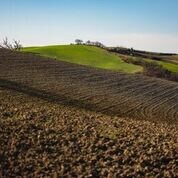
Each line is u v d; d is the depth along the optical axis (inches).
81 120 829.8
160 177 551.2
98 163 578.9
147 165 586.9
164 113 1523.1
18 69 1979.6
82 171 551.5
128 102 1631.4
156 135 760.3
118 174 546.6
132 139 697.0
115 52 4709.6
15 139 633.0
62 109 1047.0
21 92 1338.6
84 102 1428.4
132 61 3887.8
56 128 722.2
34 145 619.5
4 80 1604.3
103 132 726.5
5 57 2300.7
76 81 1945.1
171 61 4891.7
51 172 542.6
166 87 2324.1
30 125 721.0
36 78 1803.6
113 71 2635.3
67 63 2556.6
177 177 557.9
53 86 1667.1
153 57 4909.0
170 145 685.3
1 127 689.0
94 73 2351.1
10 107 917.8
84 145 642.8
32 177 525.7
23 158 575.8
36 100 1200.8
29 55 2568.9
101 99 1573.6
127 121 927.7
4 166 544.4
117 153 621.6
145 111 1494.8
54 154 597.0
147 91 2073.1
